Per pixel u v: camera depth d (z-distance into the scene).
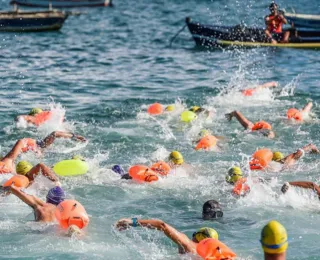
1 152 27.34
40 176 23.05
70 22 70.62
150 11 80.50
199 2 86.69
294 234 19.17
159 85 39.09
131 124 31.45
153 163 26.09
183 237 17.25
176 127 30.92
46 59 47.22
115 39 57.69
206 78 41.19
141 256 17.58
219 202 21.91
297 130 30.33
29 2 86.50
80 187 23.16
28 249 17.86
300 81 40.09
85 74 42.06
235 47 53.28
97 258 17.39
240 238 18.98
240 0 85.44
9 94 36.56
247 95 36.09
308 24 52.38
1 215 20.38
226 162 26.14
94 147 28.19
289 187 21.53
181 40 57.56
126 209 21.38
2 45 53.50
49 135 27.69
